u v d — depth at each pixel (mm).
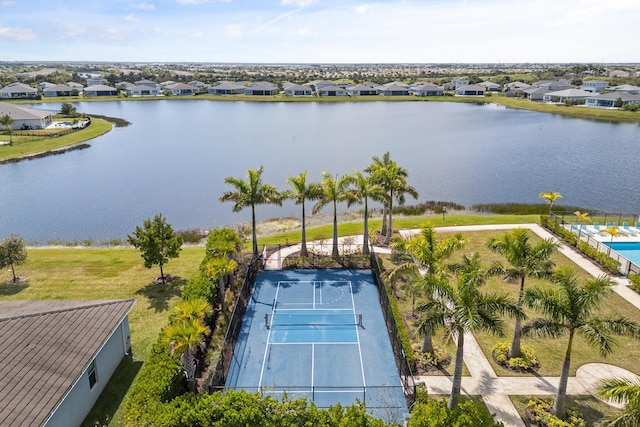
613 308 31047
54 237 50938
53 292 34406
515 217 52531
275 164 84750
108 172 80125
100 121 133250
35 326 21891
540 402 22453
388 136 113312
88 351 21766
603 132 116188
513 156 90562
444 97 199875
